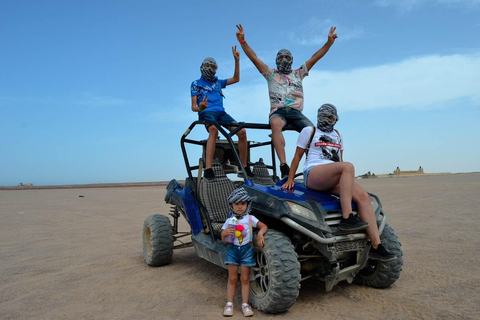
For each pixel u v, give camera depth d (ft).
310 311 13.24
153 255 19.95
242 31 20.20
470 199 47.44
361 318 12.43
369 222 13.85
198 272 19.17
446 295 14.46
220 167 18.21
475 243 23.13
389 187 79.92
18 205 60.49
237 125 18.67
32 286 17.07
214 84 20.56
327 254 13.21
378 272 15.31
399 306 13.46
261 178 18.72
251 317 12.82
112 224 36.94
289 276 12.51
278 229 15.26
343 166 13.98
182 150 19.80
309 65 20.71
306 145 15.75
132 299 15.08
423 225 29.76
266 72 20.02
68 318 13.20
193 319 12.78
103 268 20.18
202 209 17.57
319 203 13.92
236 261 13.28
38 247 26.03
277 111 19.39
